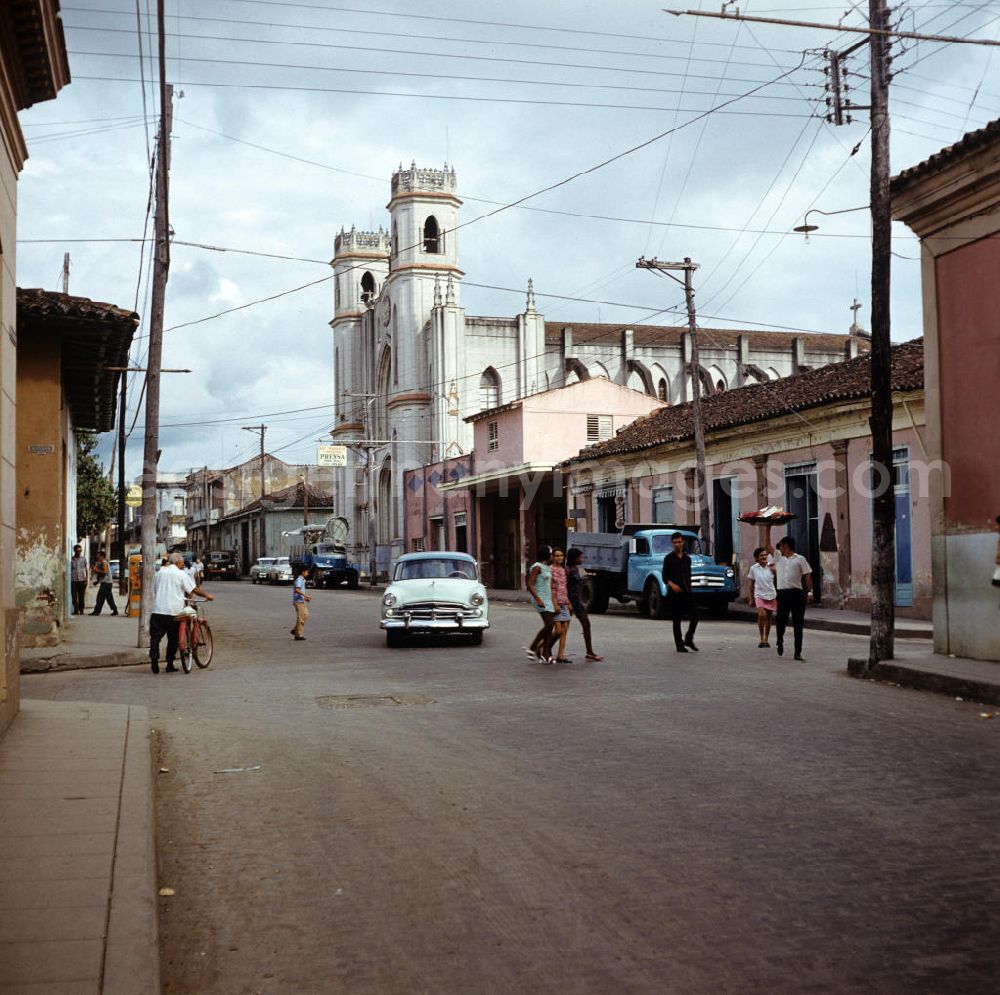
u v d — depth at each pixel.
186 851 6.35
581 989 4.33
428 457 65.81
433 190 68.38
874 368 13.93
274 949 4.83
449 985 4.40
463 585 19.45
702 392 72.94
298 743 9.63
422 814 7.04
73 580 28.42
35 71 9.62
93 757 8.42
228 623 26.98
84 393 24.28
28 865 5.61
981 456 14.20
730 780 7.86
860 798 7.29
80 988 4.07
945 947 4.72
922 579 23.55
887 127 13.94
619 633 20.84
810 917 5.09
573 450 45.22
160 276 18.62
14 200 10.34
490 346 66.56
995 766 8.23
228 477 106.69
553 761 8.65
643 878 5.69
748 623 24.88
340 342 79.31
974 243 14.34
